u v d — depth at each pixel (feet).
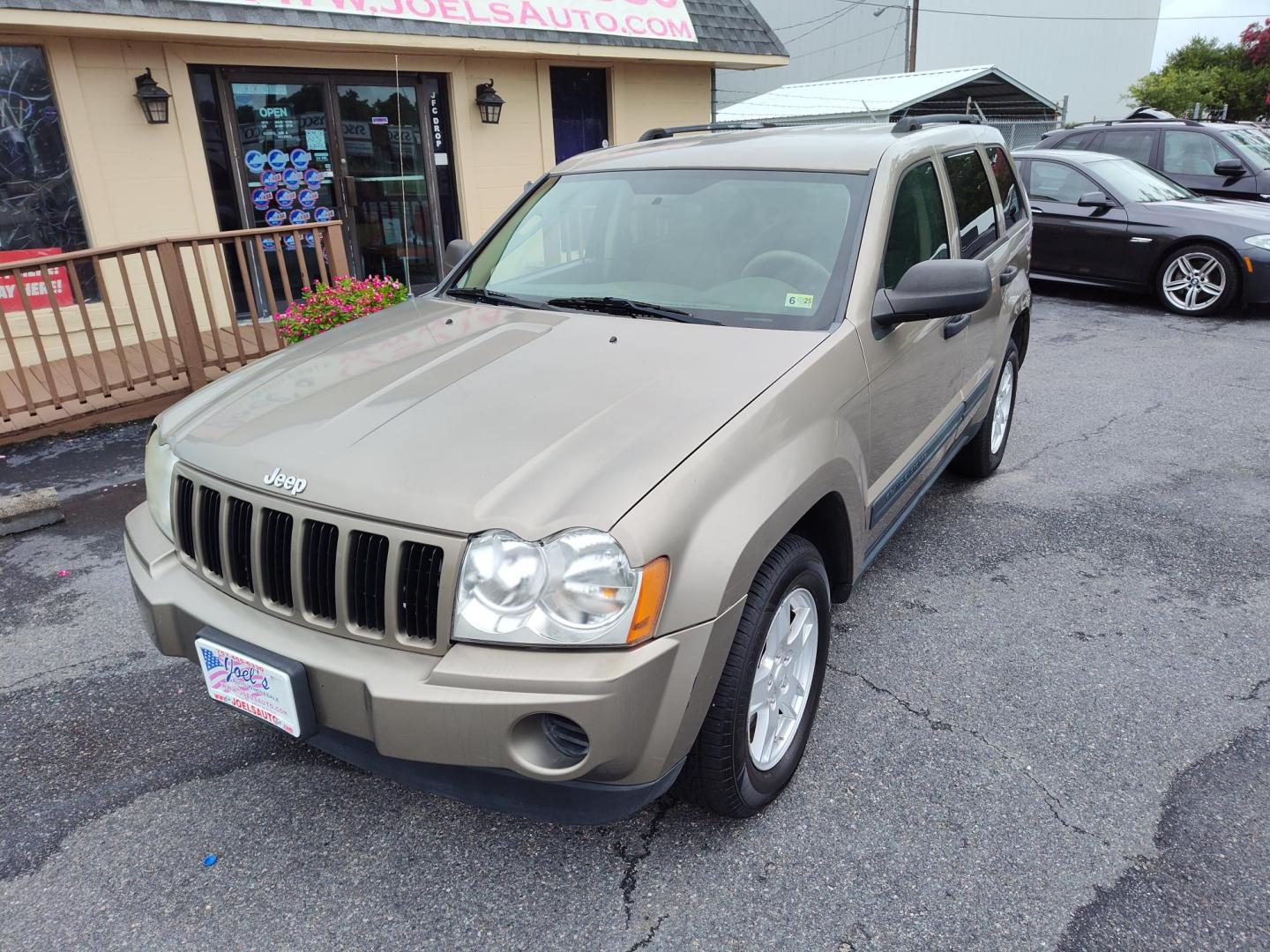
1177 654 10.46
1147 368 23.25
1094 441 17.90
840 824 7.92
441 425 7.24
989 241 13.67
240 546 7.23
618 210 10.96
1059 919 6.88
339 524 6.53
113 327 18.80
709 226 10.25
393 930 6.98
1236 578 12.22
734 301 9.38
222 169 25.81
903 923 6.89
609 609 6.11
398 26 25.41
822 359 8.31
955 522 14.24
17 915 7.21
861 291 9.14
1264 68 140.97
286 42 23.99
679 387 7.67
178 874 7.59
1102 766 8.59
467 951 6.79
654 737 6.35
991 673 10.14
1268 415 19.16
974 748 8.87
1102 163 31.48
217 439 7.69
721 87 94.79
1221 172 33.58
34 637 11.47
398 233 29.94
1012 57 146.72
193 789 8.62
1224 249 28.09
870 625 11.21
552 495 6.31
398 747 6.30
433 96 29.53
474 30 26.99
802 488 7.43
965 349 12.34
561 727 6.32
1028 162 32.53
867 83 64.69
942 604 11.70
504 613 6.14
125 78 23.16
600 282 10.26
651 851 7.70
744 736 7.31
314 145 27.32
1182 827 7.79
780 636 7.85
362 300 19.29
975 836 7.74
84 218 23.29
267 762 8.98
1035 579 12.32
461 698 6.07
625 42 30.53
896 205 10.17
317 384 8.41
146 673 10.62
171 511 7.89
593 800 6.50
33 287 22.75
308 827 8.10
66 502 15.87
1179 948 6.60
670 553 6.31
